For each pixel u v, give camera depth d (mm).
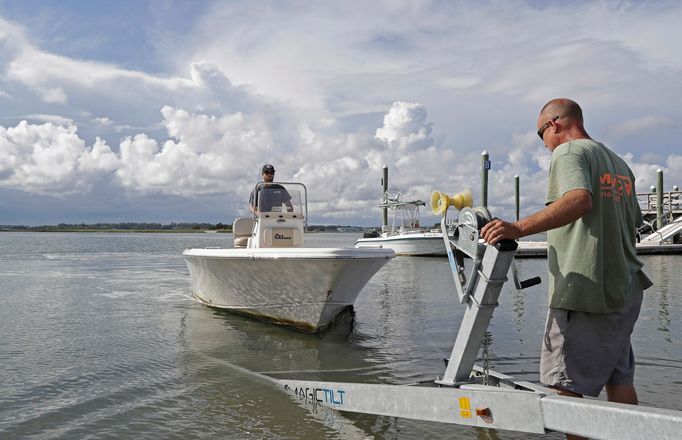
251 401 4027
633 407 1900
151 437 3369
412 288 11633
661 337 6105
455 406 2557
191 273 8984
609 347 2479
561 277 2512
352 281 6672
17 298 9812
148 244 45906
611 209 2445
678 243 27891
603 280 2432
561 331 2537
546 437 3316
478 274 2654
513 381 2822
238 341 6266
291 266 6430
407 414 2859
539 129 2805
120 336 6445
